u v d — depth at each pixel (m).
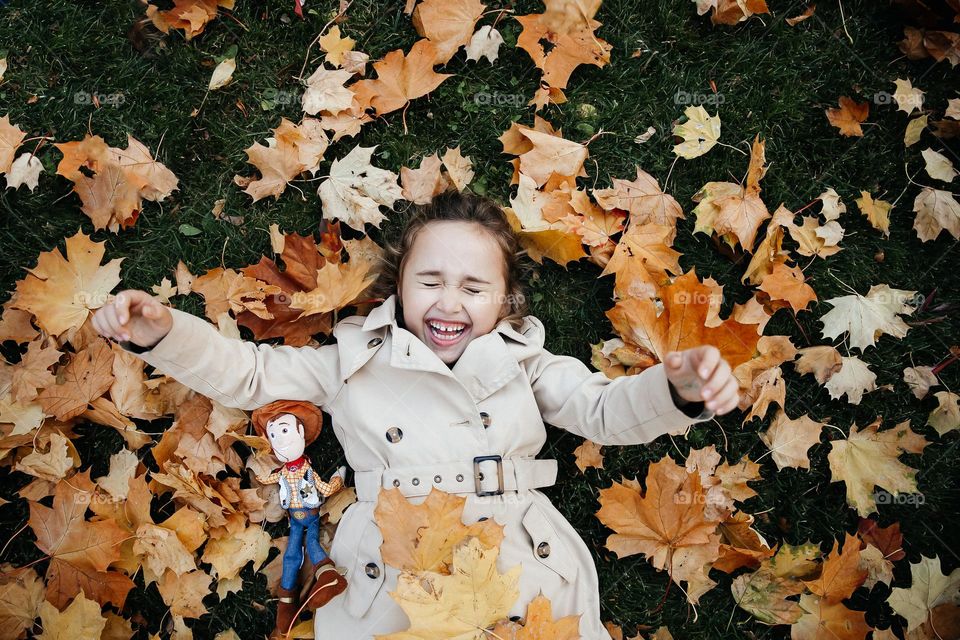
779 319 2.15
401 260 1.91
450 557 1.63
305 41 2.15
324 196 2.02
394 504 1.64
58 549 1.86
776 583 2.01
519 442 1.79
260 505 1.95
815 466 2.13
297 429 1.80
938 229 2.16
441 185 2.08
